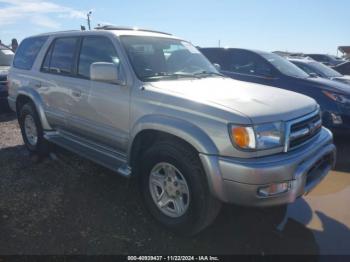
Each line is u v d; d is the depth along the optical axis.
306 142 3.21
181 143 3.06
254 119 2.77
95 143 4.25
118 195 3.99
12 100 5.77
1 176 4.47
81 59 4.31
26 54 5.59
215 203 2.99
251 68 7.41
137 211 3.64
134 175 3.61
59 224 3.33
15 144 6.00
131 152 3.55
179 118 3.04
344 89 6.16
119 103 3.61
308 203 3.98
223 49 7.99
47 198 3.86
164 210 3.31
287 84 6.73
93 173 4.61
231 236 3.24
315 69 8.78
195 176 2.94
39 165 4.90
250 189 2.71
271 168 2.72
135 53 3.81
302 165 2.91
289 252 3.02
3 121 8.09
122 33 4.02
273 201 2.80
